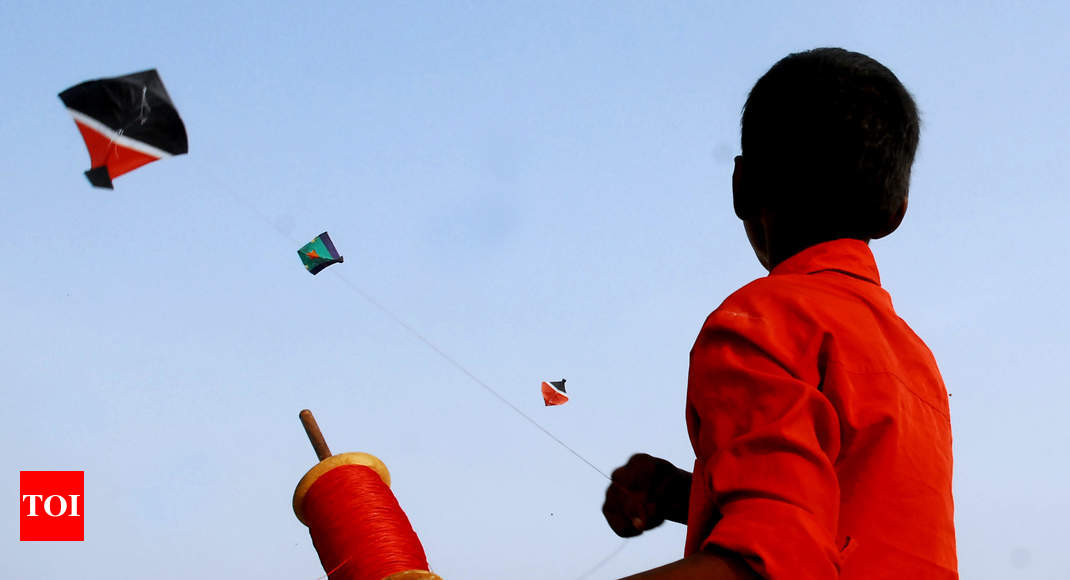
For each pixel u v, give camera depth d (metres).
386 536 1.52
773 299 1.31
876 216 1.48
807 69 1.50
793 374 1.23
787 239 1.51
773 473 1.13
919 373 1.38
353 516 1.54
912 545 1.23
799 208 1.49
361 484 1.59
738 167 1.57
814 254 1.44
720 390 1.23
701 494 1.27
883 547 1.21
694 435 1.31
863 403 1.25
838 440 1.21
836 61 1.50
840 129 1.46
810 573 1.07
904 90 1.52
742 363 1.24
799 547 1.07
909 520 1.23
